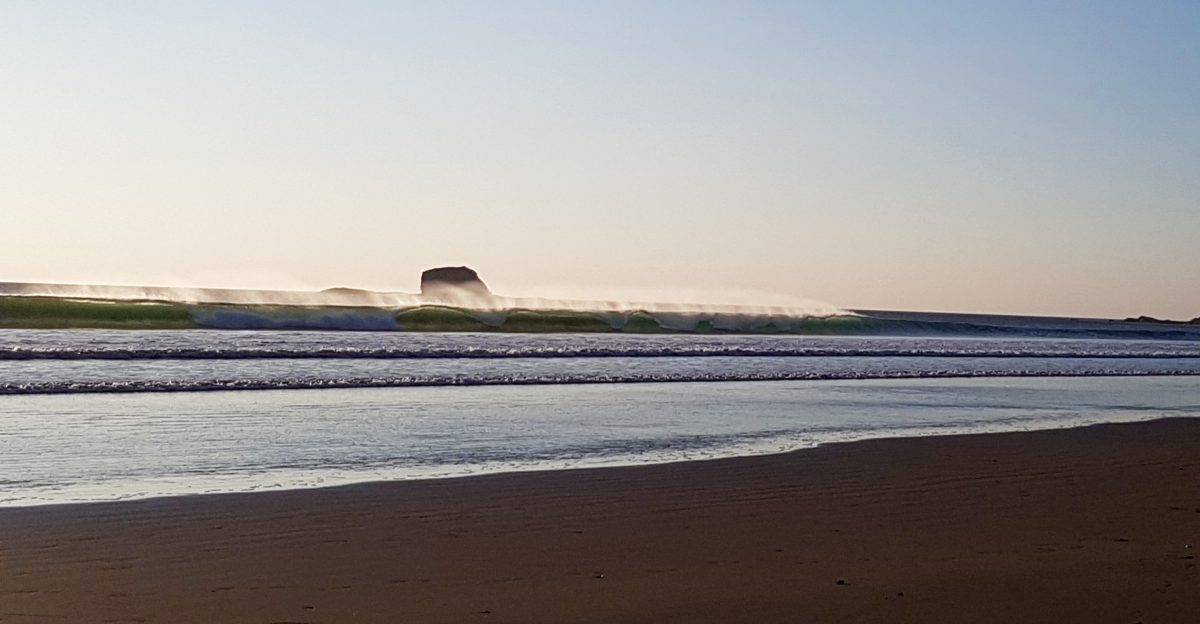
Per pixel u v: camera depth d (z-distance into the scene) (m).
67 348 30.48
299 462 12.45
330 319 53.22
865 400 22.38
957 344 54.59
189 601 6.44
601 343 44.16
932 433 16.41
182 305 49.66
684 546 8.20
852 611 6.48
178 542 8.02
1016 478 11.87
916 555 8.01
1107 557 8.00
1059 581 7.25
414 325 55.41
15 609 6.19
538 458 13.08
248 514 9.15
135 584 6.81
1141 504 10.41
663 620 6.24
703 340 51.16
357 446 13.85
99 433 14.52
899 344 51.94
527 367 29.30
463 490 10.55
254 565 7.37
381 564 7.46
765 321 70.56
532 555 7.82
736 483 11.20
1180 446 15.30
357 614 6.23
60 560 7.38
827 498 10.41
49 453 12.66
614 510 9.62
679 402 20.95
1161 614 6.49
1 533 8.19
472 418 17.34
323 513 9.25
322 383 22.75
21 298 46.28
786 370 30.70
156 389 20.77
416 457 13.00
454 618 6.20
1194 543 8.57
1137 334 92.12
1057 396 24.69
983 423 18.14
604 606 6.51
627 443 14.61
